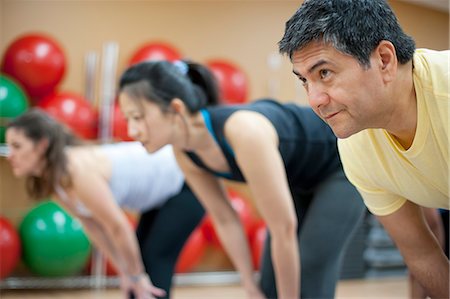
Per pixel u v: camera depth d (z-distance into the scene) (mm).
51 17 4996
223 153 2043
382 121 1209
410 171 1344
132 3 5172
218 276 5023
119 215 2553
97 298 4230
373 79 1134
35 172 2639
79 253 4250
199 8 5344
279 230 1962
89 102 4984
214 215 2387
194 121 2076
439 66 1204
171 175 2811
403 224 1550
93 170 2584
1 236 4062
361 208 2207
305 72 1150
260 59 5465
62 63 4605
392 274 5113
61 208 4320
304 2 1165
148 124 2076
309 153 2143
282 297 2053
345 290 4570
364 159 1415
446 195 1396
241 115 1992
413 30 5078
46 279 4613
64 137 2613
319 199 2189
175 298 4293
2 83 4262
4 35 4895
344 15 1102
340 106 1142
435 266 1571
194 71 2191
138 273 2684
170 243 2783
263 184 1925
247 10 5441
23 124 2551
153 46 4809
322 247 2137
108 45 4801
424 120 1222
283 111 2158
